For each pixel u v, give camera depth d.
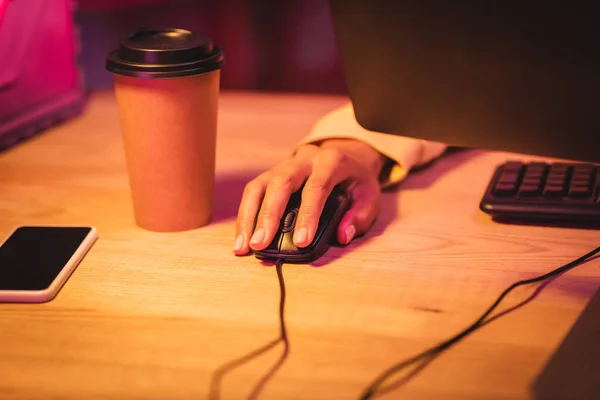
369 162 0.89
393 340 0.60
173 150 0.77
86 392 0.54
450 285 0.69
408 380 0.55
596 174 0.83
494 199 0.82
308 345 0.60
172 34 0.79
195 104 0.76
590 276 0.70
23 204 0.90
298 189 0.78
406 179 0.97
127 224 0.84
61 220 0.85
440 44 0.66
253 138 1.12
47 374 0.57
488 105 0.67
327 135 0.94
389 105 0.73
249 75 2.51
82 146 1.11
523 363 0.56
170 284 0.70
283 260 0.74
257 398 0.53
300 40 2.55
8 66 1.06
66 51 1.20
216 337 0.61
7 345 0.61
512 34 0.61
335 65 2.60
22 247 0.77
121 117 0.78
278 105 1.29
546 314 0.63
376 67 0.71
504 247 0.76
